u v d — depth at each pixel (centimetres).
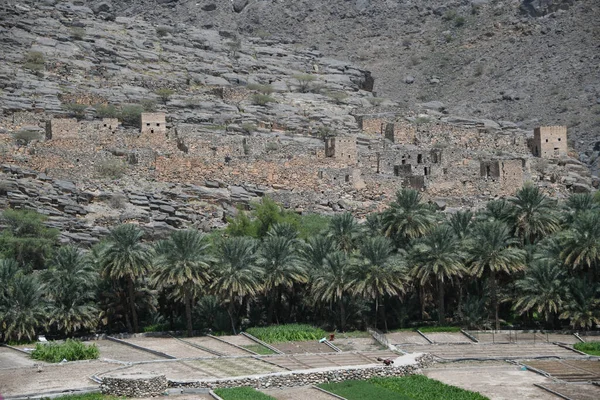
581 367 10619
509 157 19475
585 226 12581
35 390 8988
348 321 12775
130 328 12444
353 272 12275
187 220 14975
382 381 9800
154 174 16038
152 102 19925
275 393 9344
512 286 13162
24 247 13200
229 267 12062
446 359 11006
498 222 13038
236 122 19938
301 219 14925
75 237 13900
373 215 13738
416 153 18675
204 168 16362
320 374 9788
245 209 15775
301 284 13012
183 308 13075
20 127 17588
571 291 12525
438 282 13250
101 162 15938
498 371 10506
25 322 11488
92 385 9181
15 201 14262
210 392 8975
